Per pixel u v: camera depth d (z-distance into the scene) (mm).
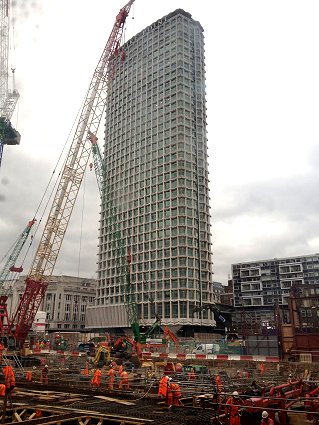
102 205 165625
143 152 156125
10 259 93188
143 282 137500
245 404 21156
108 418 19391
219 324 131500
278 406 22641
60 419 18969
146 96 163375
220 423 19266
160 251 136500
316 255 173000
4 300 71125
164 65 161375
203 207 143000
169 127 150375
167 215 139375
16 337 69625
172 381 30094
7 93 135000
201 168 147625
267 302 175875
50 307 180000
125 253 147875
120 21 80500
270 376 39469
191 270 131250
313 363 45406
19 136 144375
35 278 71062
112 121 175625
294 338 51719
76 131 76000
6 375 19922
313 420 22797
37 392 28984
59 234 72312
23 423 17875
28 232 90125
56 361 55656
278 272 178875
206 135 155875
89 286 194750
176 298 127125
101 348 49625
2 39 118000
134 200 152375
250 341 56281
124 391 29484
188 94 154375
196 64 161000
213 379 32906
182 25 162750
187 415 21438
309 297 55375
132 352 65188
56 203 72688
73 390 30641
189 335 124250
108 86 80438
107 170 168000
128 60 176625
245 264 187625
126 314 138375
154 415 21250
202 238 139250
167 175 144375
